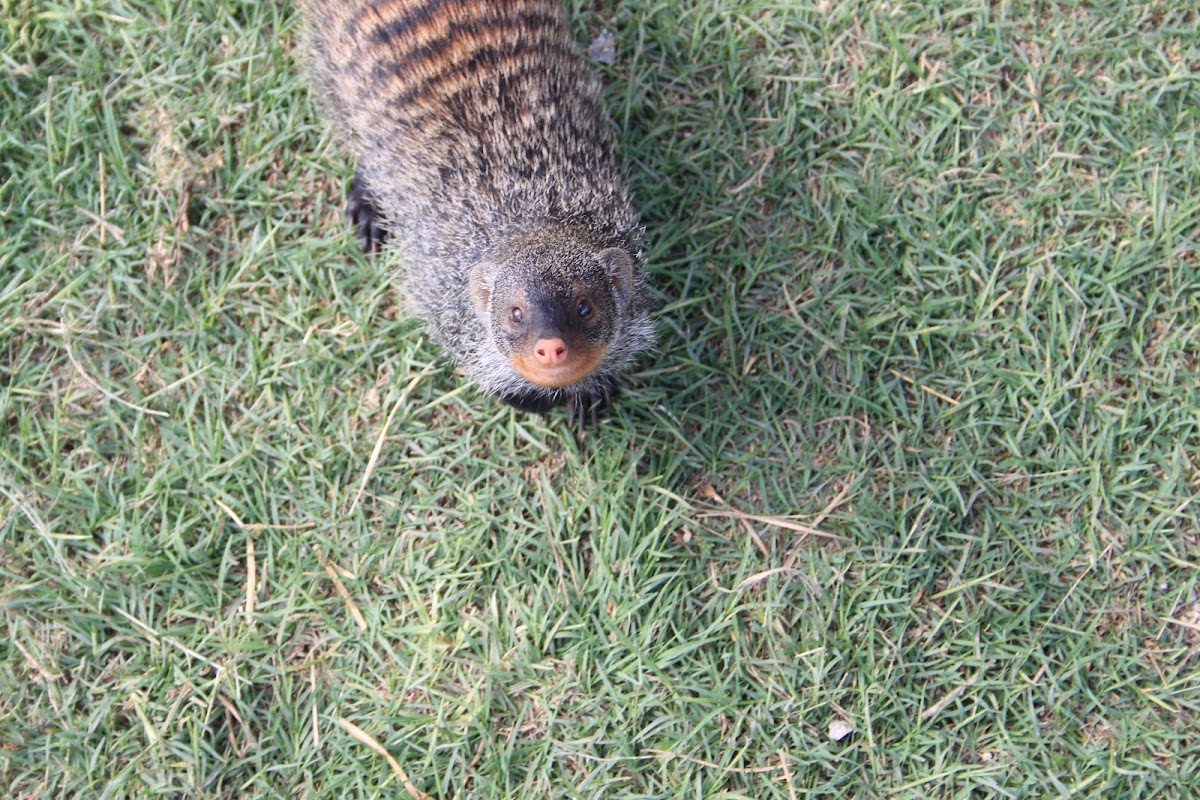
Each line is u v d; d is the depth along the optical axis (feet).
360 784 2.89
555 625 2.94
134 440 3.00
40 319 3.03
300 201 3.09
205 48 3.11
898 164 3.10
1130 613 2.97
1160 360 3.04
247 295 3.06
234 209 3.09
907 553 2.97
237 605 2.97
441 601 2.96
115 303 3.04
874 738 2.92
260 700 2.94
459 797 2.89
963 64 3.11
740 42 3.13
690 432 3.04
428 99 2.89
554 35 2.97
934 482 3.00
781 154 3.10
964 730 2.93
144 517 2.98
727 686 2.92
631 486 3.00
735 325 3.06
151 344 3.04
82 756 2.89
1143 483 3.00
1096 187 3.07
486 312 2.82
